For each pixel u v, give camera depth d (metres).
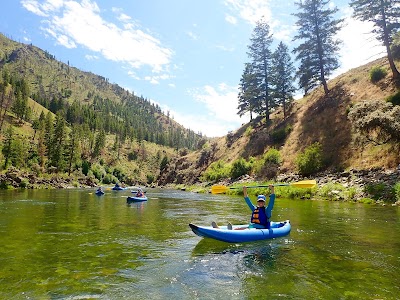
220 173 45.12
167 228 11.37
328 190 22.55
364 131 21.83
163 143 191.12
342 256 7.45
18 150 65.38
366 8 29.95
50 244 8.63
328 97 37.81
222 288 5.47
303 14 37.84
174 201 24.39
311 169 28.97
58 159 73.25
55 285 5.51
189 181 59.47
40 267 6.54
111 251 7.94
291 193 24.59
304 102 44.44
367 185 20.56
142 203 22.50
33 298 4.92
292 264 6.86
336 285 5.56
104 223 12.46
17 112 108.75
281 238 9.37
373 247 8.27
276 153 35.75
